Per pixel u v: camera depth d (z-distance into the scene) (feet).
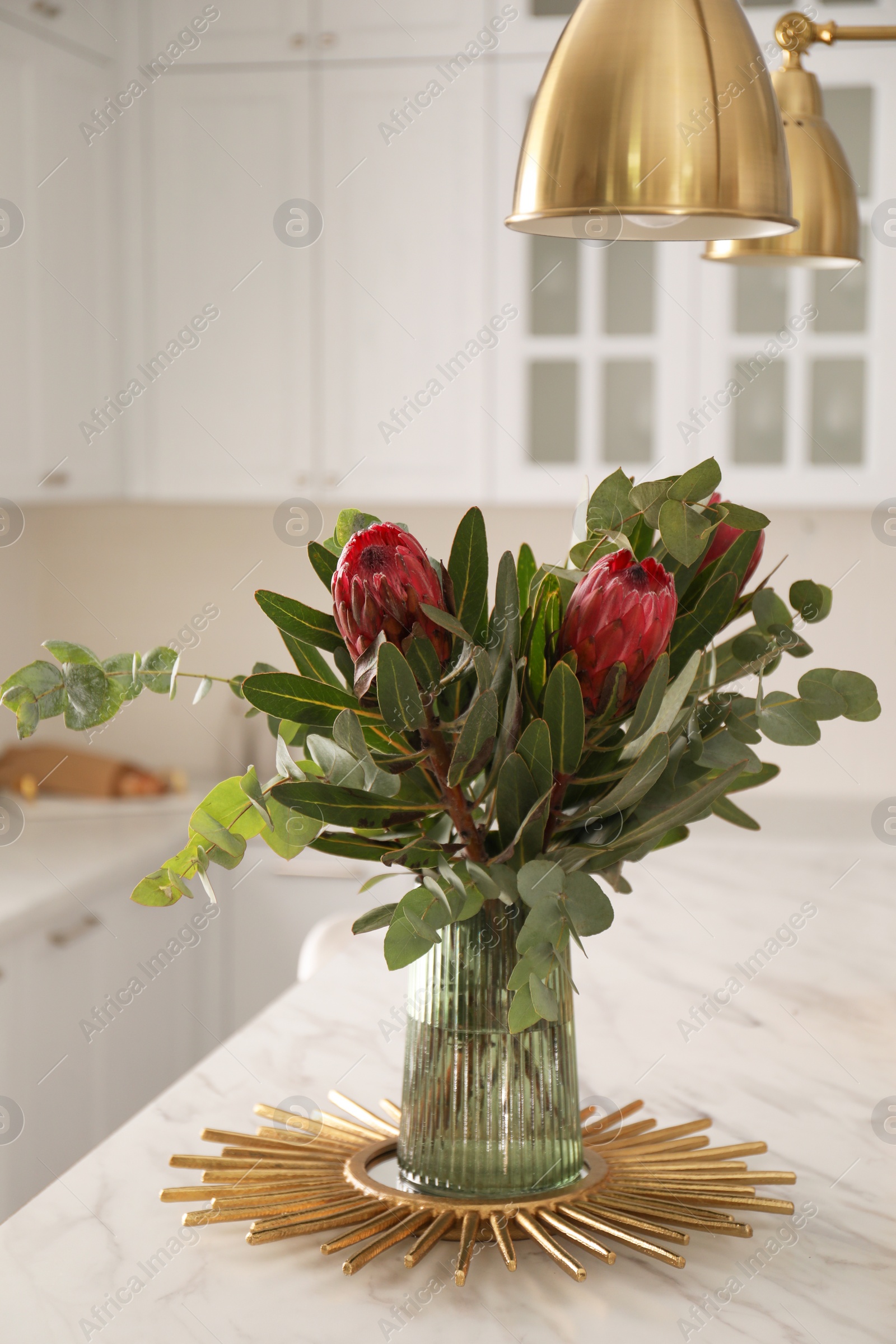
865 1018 4.25
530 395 8.59
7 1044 6.72
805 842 8.29
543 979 2.38
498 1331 2.38
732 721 2.59
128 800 9.23
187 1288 2.54
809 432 8.32
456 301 8.59
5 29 7.66
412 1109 2.70
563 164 2.67
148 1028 8.33
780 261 4.23
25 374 7.99
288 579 10.15
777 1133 3.33
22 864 7.63
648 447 8.49
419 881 2.57
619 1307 2.47
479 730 2.31
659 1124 3.38
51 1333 2.39
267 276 8.77
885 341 8.16
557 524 9.80
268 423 8.89
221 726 10.19
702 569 2.68
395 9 8.46
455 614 2.42
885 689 9.48
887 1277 2.60
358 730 2.27
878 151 8.00
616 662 2.32
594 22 2.68
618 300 8.45
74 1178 3.04
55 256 8.22
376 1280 2.57
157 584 10.29
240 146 8.70
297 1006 4.33
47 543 10.36
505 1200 2.63
